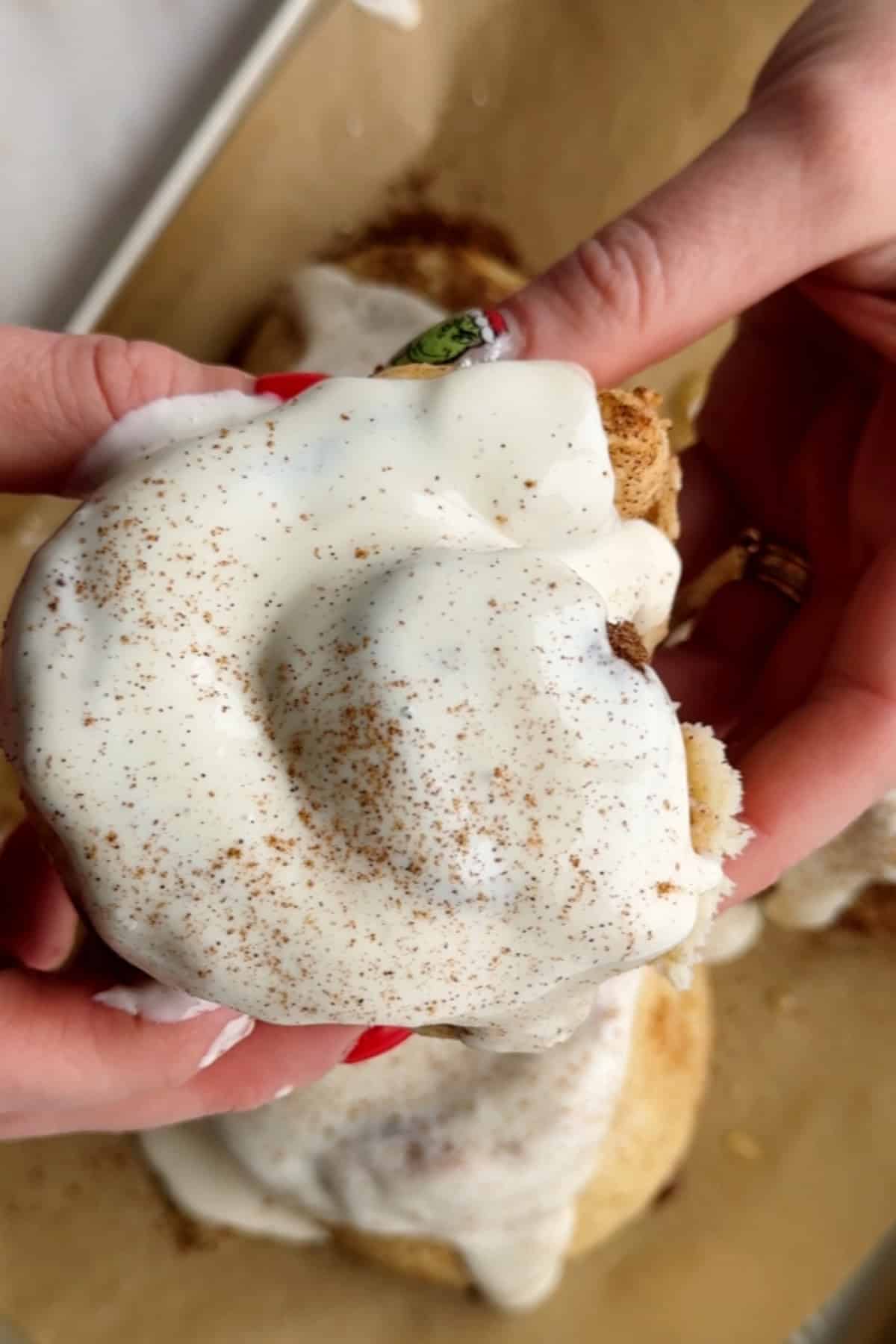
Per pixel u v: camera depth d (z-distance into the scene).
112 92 0.39
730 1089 0.42
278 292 0.42
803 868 0.40
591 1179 0.39
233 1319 0.40
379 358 0.40
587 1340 0.41
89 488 0.27
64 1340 0.39
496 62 0.41
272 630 0.24
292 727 0.24
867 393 0.36
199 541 0.24
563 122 0.42
